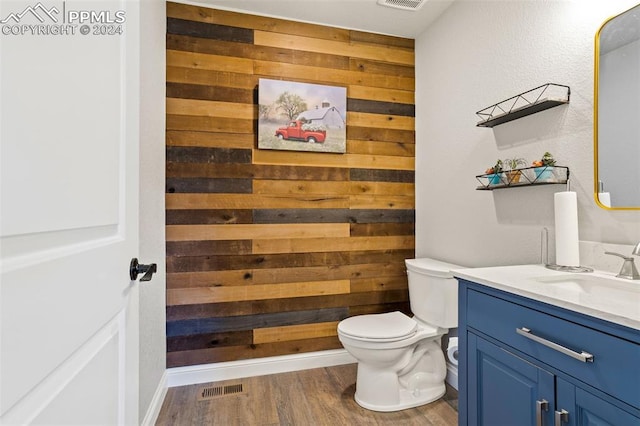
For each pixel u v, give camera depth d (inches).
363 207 94.1
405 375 74.2
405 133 98.3
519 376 39.7
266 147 85.2
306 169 89.4
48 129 20.3
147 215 62.8
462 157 79.5
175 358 79.9
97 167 27.2
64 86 22.1
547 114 58.0
